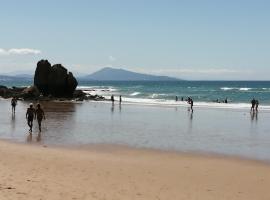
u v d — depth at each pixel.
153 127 33.16
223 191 13.49
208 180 15.02
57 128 31.14
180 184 14.21
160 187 13.64
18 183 12.80
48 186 12.73
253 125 35.97
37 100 71.38
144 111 50.94
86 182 13.71
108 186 13.36
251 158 19.86
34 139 24.88
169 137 27.17
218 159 19.48
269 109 56.59
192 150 21.98
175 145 23.67
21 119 37.66
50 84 76.75
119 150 21.48
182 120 39.84
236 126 35.03
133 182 14.15
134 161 18.33
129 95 99.56
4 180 13.05
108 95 99.38
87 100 73.06
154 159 19.06
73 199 11.48
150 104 65.44
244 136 28.34
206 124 36.31
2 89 82.38
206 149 22.41
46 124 33.91
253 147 23.38
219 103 68.69
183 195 12.77
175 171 16.39
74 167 16.16
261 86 191.62
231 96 95.88
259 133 30.17
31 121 28.52
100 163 17.39
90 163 17.27
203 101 78.00
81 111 49.34
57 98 74.44
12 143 22.94
